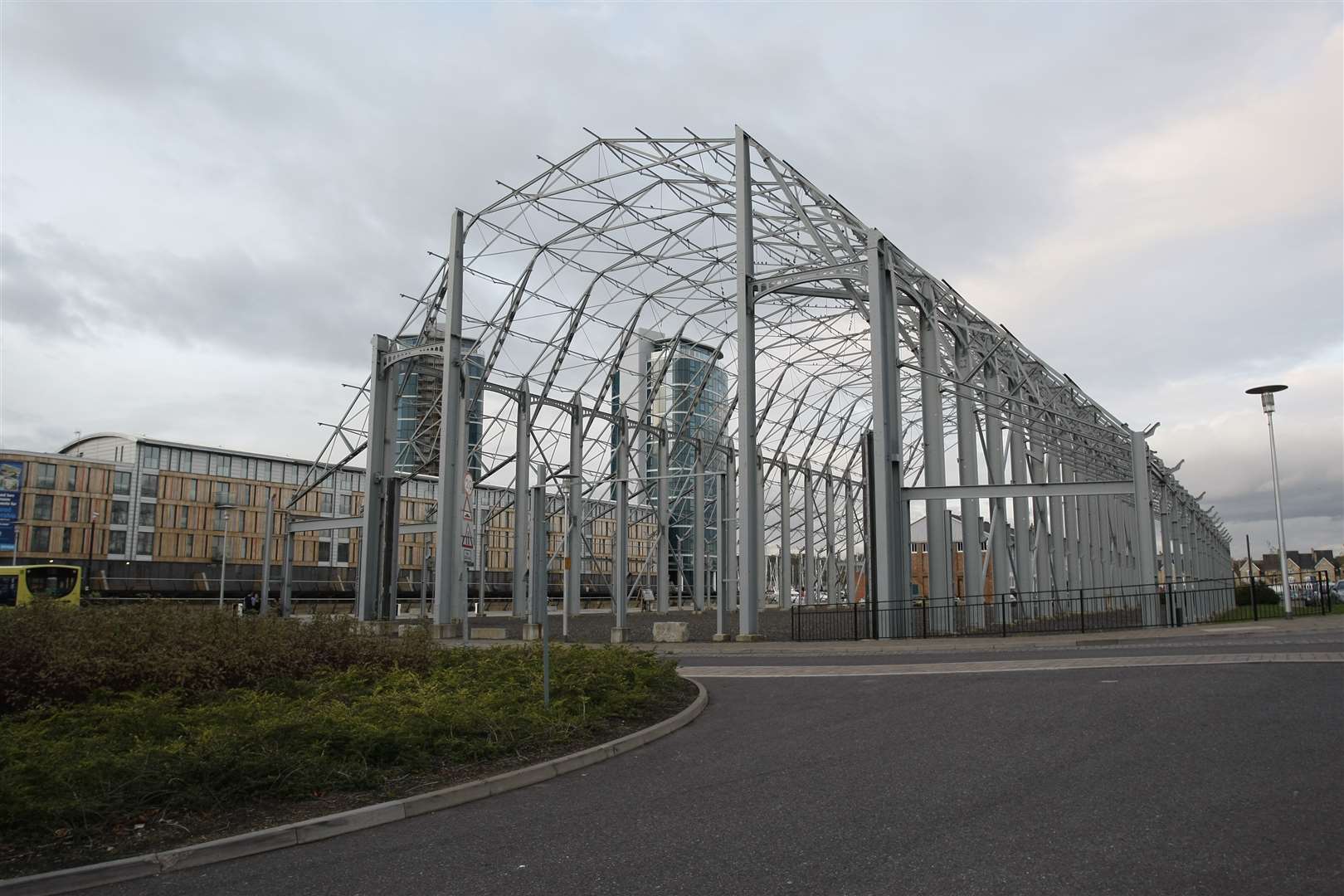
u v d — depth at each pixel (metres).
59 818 7.66
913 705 14.41
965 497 31.53
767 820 7.88
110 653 14.07
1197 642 24.19
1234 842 6.71
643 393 64.62
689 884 6.25
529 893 6.21
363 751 9.95
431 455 49.59
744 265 33.81
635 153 38.09
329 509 96.06
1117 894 5.76
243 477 90.38
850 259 36.94
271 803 8.55
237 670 14.64
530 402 51.16
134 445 83.94
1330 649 20.20
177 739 10.23
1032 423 42.66
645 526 96.44
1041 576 47.56
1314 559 180.50
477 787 9.23
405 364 46.88
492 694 13.31
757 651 27.91
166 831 7.67
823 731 12.48
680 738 12.59
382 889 6.39
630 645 26.48
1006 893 5.86
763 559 68.19
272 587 89.44
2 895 6.37
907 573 32.22
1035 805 7.96
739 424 32.97
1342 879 5.90
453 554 41.06
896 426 32.50
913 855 6.72
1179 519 59.09
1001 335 39.12
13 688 12.80
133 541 82.75
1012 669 18.91
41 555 77.19
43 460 78.25
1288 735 10.44
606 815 8.32
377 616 43.97
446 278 43.03
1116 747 10.20
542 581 13.55
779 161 35.28
